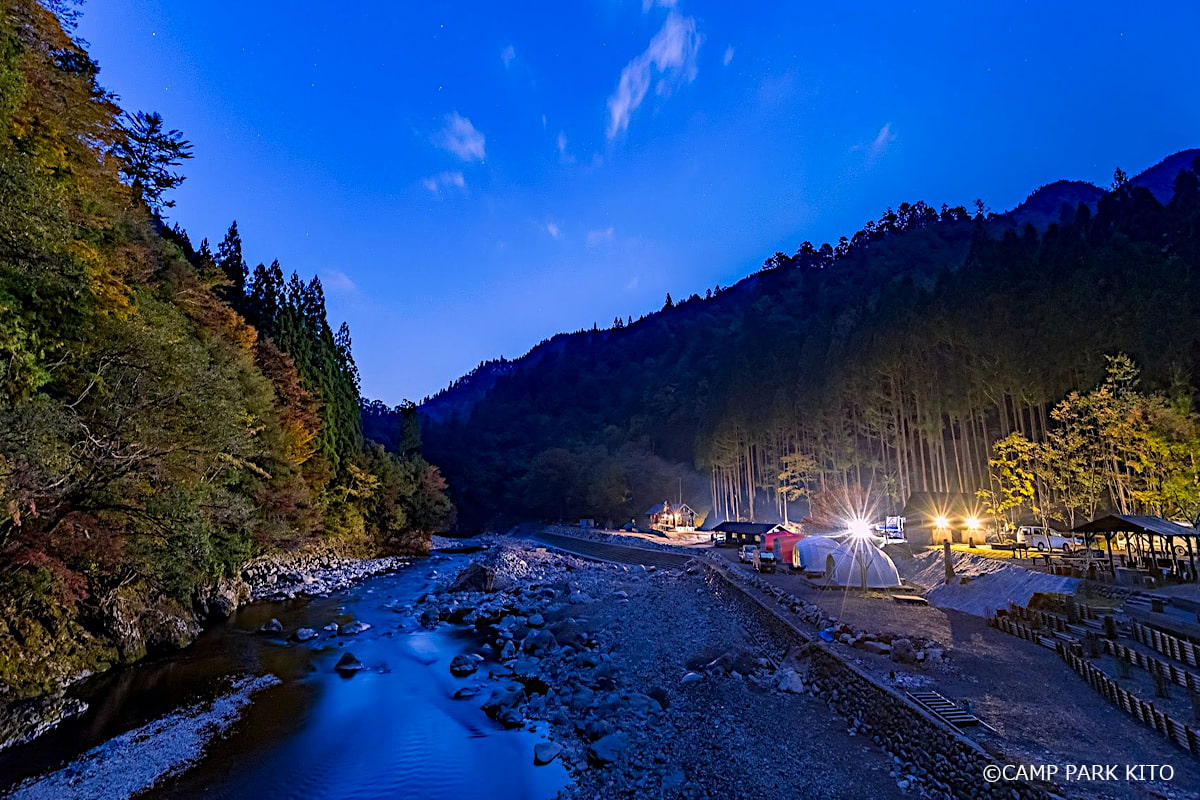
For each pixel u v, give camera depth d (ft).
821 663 63.36
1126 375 116.78
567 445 472.85
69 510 56.39
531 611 110.93
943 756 40.63
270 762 48.24
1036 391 155.22
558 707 60.59
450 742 53.06
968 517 142.10
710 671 66.69
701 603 111.04
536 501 396.37
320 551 176.96
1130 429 105.29
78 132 64.95
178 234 172.14
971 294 194.29
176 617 80.48
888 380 222.69
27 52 52.03
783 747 47.32
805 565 122.72
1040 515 134.51
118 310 63.05
